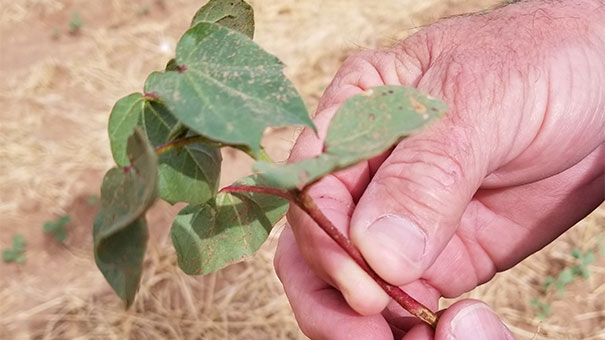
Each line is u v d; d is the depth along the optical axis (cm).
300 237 23
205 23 17
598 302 60
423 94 16
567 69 25
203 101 16
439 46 27
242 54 17
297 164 15
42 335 58
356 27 89
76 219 66
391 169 22
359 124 15
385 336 25
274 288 61
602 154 29
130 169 15
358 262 21
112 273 15
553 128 25
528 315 59
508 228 30
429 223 21
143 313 59
